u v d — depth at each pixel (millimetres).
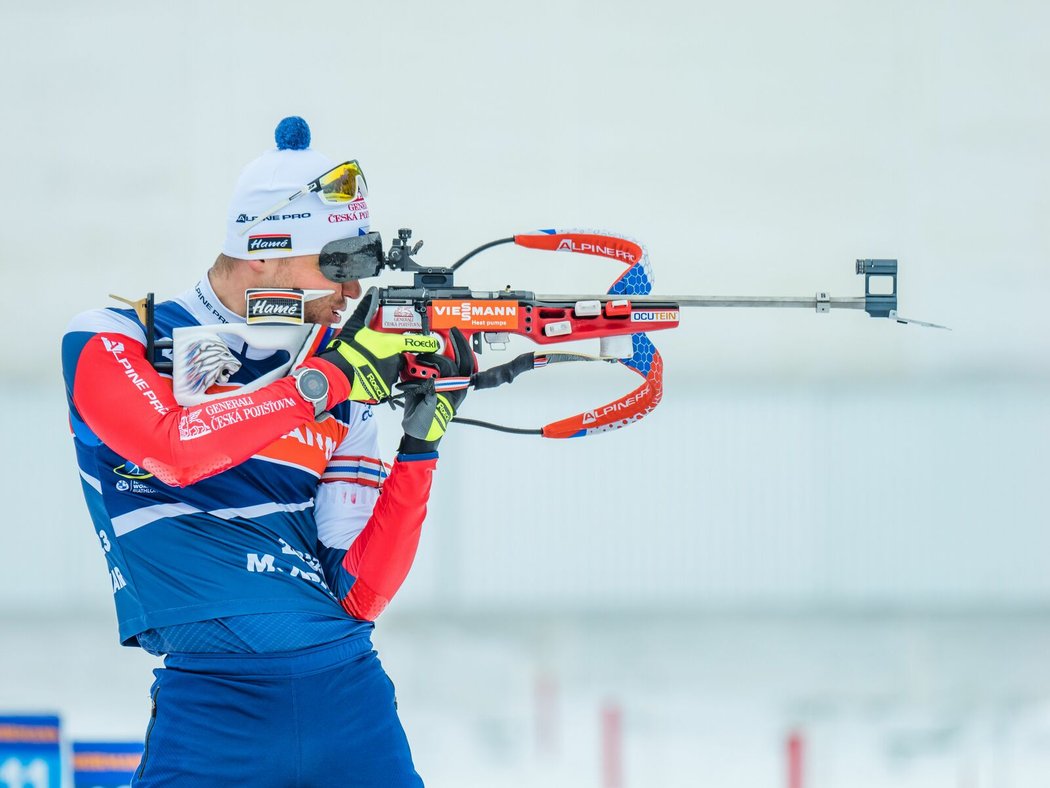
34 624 38781
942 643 36438
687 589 39469
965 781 23875
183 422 9531
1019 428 39750
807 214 58844
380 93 60812
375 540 10562
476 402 39281
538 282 55844
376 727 10453
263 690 10031
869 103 59844
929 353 55875
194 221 60500
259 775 10031
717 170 59406
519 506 39312
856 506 39750
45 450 39531
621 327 11148
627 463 39500
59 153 60438
